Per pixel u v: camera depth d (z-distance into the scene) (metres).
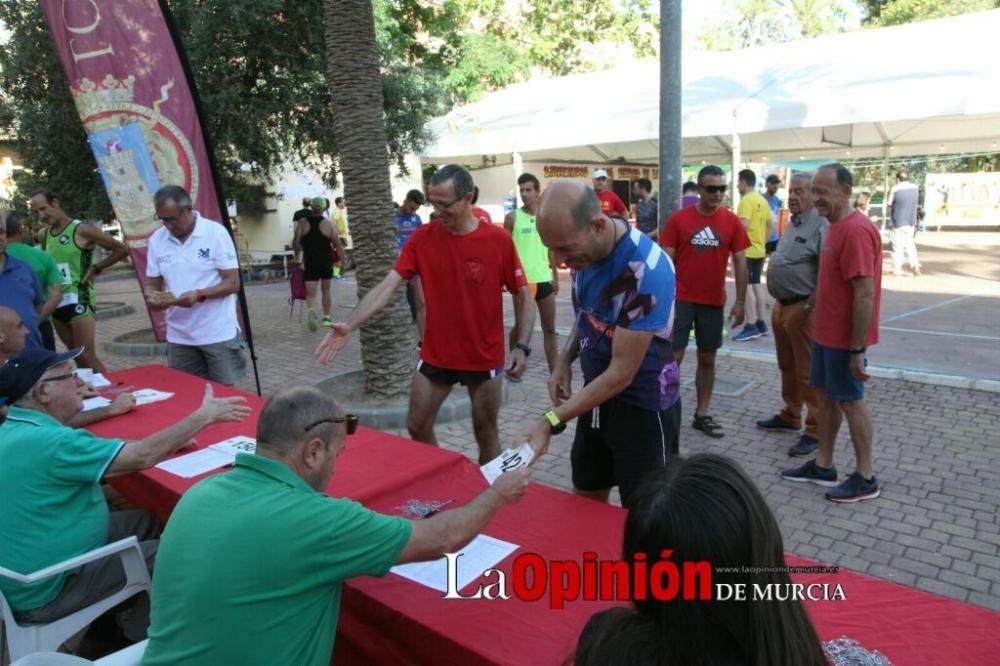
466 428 5.64
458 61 18.09
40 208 6.21
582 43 25.38
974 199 21.38
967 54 10.90
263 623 1.61
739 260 5.22
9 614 2.43
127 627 3.03
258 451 1.80
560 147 13.73
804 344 4.74
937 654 1.55
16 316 3.62
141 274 5.94
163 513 2.89
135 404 3.80
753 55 15.13
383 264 5.90
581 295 2.63
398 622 1.83
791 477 4.45
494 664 1.60
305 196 17.67
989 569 3.40
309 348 9.06
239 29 8.50
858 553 3.57
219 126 9.06
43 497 2.49
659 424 2.65
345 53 5.66
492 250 3.57
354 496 2.49
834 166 3.78
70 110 8.71
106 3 5.53
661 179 6.21
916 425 5.37
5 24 8.69
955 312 9.70
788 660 1.09
